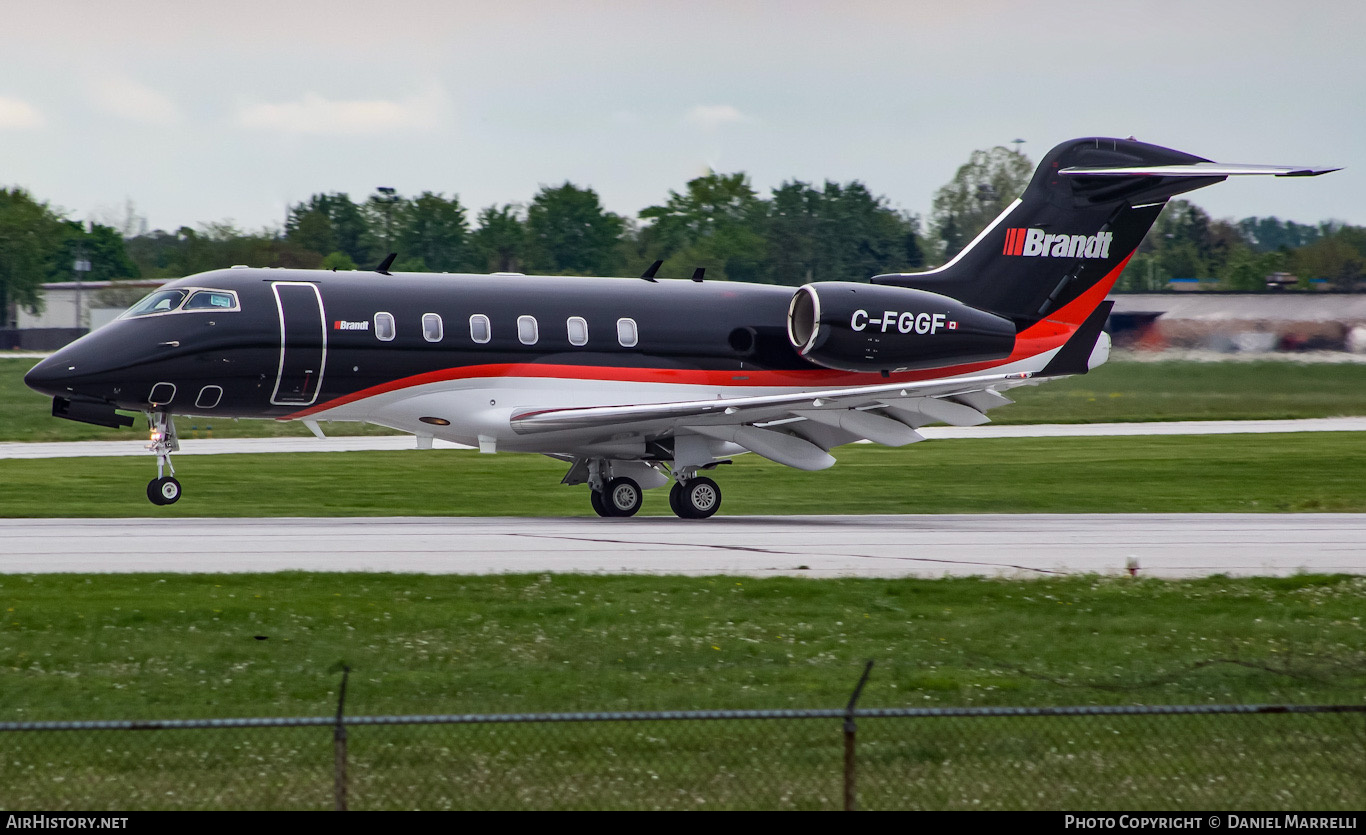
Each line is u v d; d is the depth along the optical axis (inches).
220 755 1740.9
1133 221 5059.1
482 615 2635.3
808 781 1649.9
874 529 4202.8
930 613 2768.2
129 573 2987.2
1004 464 6899.6
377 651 2358.5
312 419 4296.3
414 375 4200.3
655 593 2886.3
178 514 4520.2
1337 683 2214.6
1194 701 2102.6
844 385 4783.5
